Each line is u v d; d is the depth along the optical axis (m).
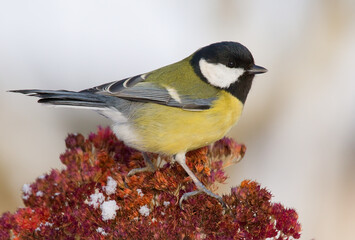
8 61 14.12
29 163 12.20
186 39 15.23
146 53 15.39
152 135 8.04
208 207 6.84
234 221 6.79
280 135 12.91
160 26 16.14
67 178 7.78
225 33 14.16
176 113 7.96
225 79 8.23
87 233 6.89
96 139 8.63
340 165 12.47
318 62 13.27
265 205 6.82
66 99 7.91
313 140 12.80
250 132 12.87
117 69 14.76
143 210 6.91
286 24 13.70
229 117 8.16
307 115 12.99
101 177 7.88
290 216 6.77
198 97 8.02
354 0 13.23
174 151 8.05
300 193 12.21
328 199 12.16
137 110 8.09
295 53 13.38
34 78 13.90
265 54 13.48
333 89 13.12
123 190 7.21
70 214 7.07
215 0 14.46
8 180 11.89
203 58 8.34
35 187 7.87
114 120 8.23
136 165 8.30
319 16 13.45
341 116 12.96
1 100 13.18
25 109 13.27
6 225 7.36
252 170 12.50
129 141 8.20
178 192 7.35
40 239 7.04
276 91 13.15
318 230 11.85
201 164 7.87
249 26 13.95
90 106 8.05
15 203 11.66
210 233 6.74
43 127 12.97
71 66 14.59
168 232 6.53
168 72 8.45
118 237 6.55
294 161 12.61
